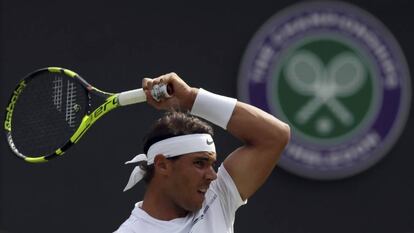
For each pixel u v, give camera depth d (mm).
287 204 30969
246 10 30234
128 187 14203
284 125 14336
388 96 31219
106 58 29812
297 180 31062
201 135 13773
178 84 14188
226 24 30172
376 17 31031
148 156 13977
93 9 29812
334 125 30938
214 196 14211
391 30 31156
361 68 31094
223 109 14164
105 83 29828
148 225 13906
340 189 31250
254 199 30859
